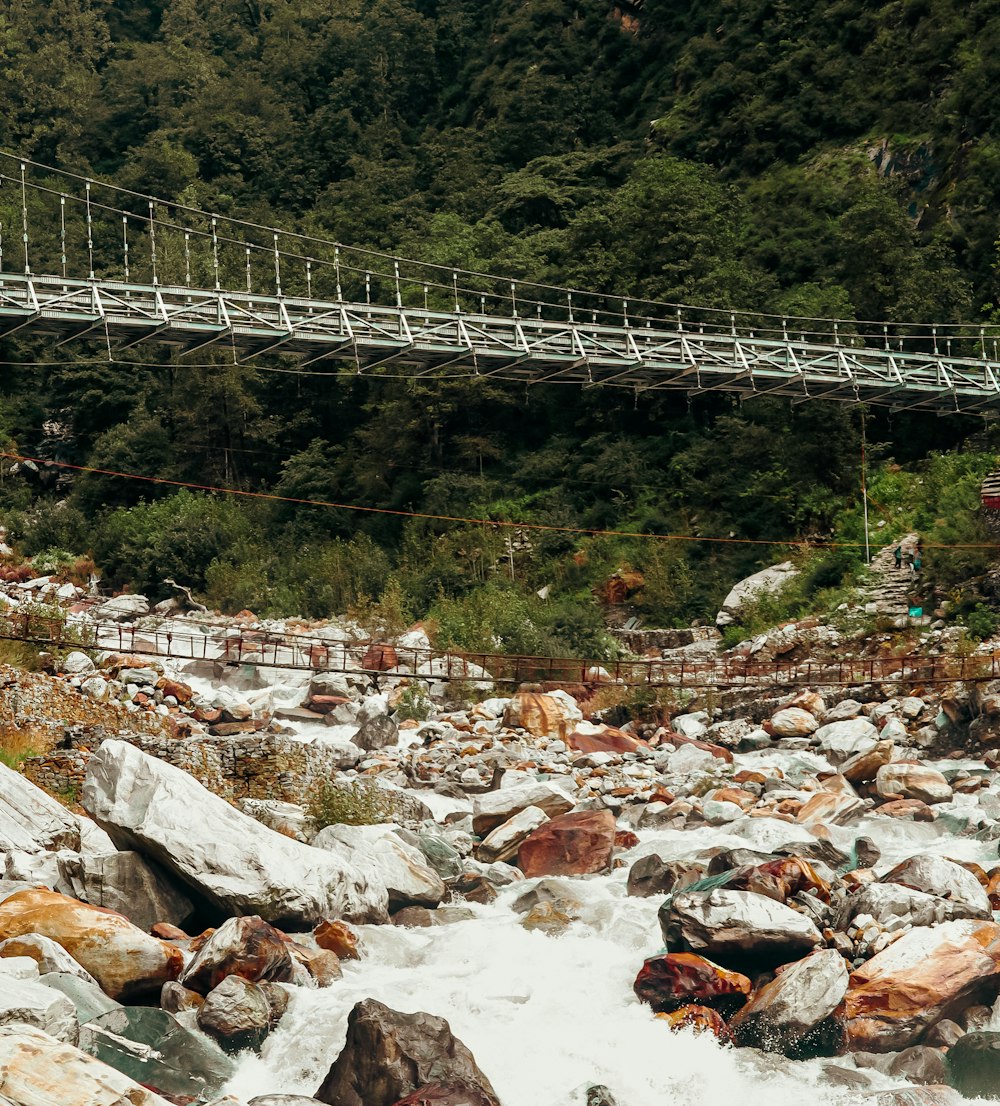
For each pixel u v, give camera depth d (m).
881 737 34.56
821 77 85.25
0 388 79.44
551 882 18.95
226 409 73.31
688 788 28.17
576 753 33.19
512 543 61.38
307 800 22.91
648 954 16.12
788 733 35.31
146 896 16.06
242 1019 13.25
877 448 57.06
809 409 57.88
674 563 57.47
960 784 28.11
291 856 16.67
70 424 78.06
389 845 18.94
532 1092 12.73
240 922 14.32
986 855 21.33
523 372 48.28
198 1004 13.68
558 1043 13.58
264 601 60.44
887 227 67.19
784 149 83.12
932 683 36.44
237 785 23.11
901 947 14.70
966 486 51.59
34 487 76.00
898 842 22.59
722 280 65.19
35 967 12.91
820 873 18.25
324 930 16.05
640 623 55.69
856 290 66.81
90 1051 12.22
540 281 71.88
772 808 25.42
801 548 54.94
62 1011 11.51
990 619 41.78
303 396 74.94
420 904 18.47
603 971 15.59
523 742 33.97
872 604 46.31
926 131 77.75
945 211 71.44
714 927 14.97
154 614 58.97
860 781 29.22
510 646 48.06
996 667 37.06
